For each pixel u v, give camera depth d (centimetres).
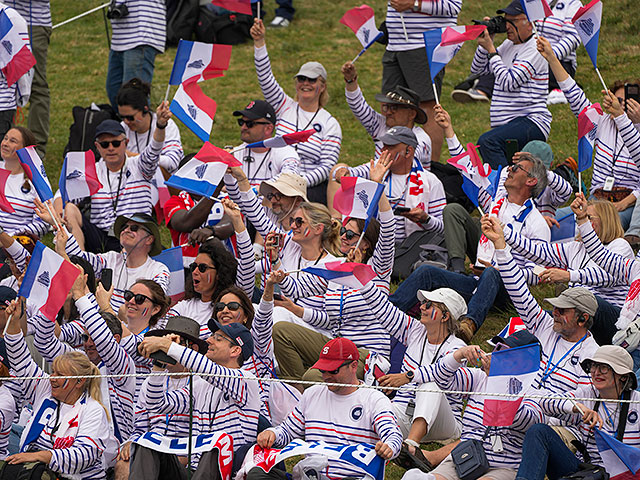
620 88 3797
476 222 3634
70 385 2519
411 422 2694
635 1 6656
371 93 5928
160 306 3000
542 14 3631
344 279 2808
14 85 4344
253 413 2502
